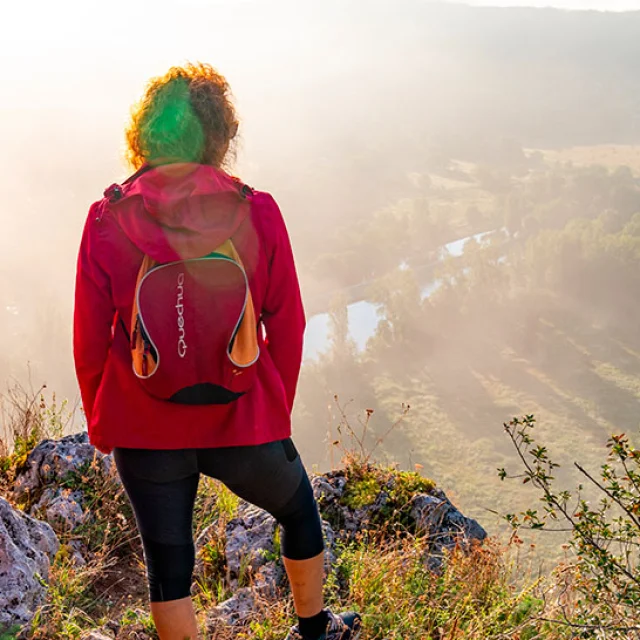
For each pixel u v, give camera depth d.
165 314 1.50
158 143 1.62
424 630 2.60
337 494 3.80
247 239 1.61
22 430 4.09
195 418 1.59
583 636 2.47
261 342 1.75
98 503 3.53
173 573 1.72
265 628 2.38
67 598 2.72
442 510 3.71
